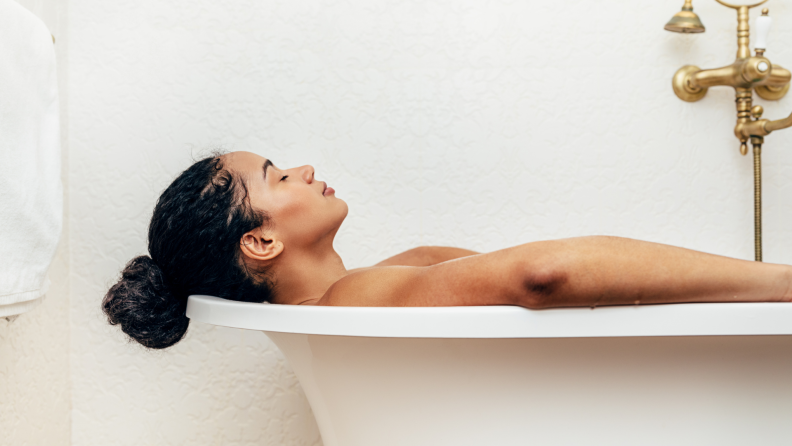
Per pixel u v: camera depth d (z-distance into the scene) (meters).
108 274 1.11
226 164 0.78
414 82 1.14
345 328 0.53
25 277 0.65
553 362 0.55
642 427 0.56
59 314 1.07
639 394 0.56
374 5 1.14
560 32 1.15
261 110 1.13
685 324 0.49
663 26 1.15
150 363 1.11
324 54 1.13
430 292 0.58
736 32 1.15
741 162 1.15
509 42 1.15
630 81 1.15
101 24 1.12
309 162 1.13
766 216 1.16
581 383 0.56
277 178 0.79
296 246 0.78
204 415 1.11
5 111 0.64
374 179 1.13
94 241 1.11
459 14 1.14
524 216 1.14
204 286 0.76
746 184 1.15
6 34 0.65
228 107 1.12
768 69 1.02
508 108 1.14
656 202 1.15
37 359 0.99
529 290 0.49
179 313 0.77
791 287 0.52
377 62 1.14
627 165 1.15
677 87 1.14
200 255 0.74
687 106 1.15
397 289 0.62
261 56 1.13
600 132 1.15
